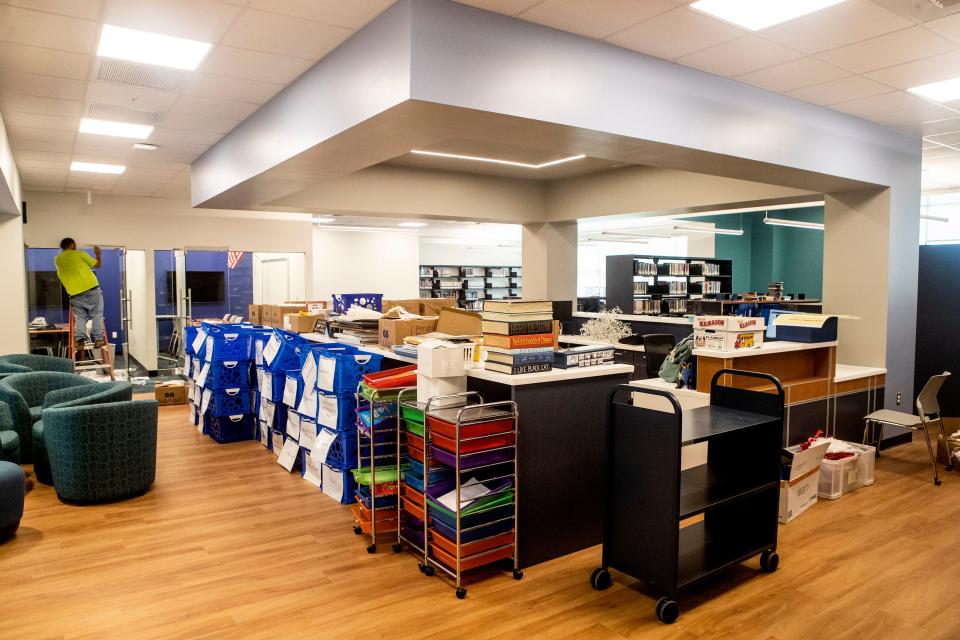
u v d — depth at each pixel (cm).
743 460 315
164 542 332
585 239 1458
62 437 383
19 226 727
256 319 663
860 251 554
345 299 607
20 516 340
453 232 1453
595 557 315
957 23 320
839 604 271
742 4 301
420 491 302
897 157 542
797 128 454
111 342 1124
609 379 327
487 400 315
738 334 405
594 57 344
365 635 243
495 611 262
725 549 296
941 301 600
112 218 902
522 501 298
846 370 520
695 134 391
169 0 298
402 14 292
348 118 344
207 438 561
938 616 262
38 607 264
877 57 370
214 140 581
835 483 413
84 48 357
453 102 297
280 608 264
